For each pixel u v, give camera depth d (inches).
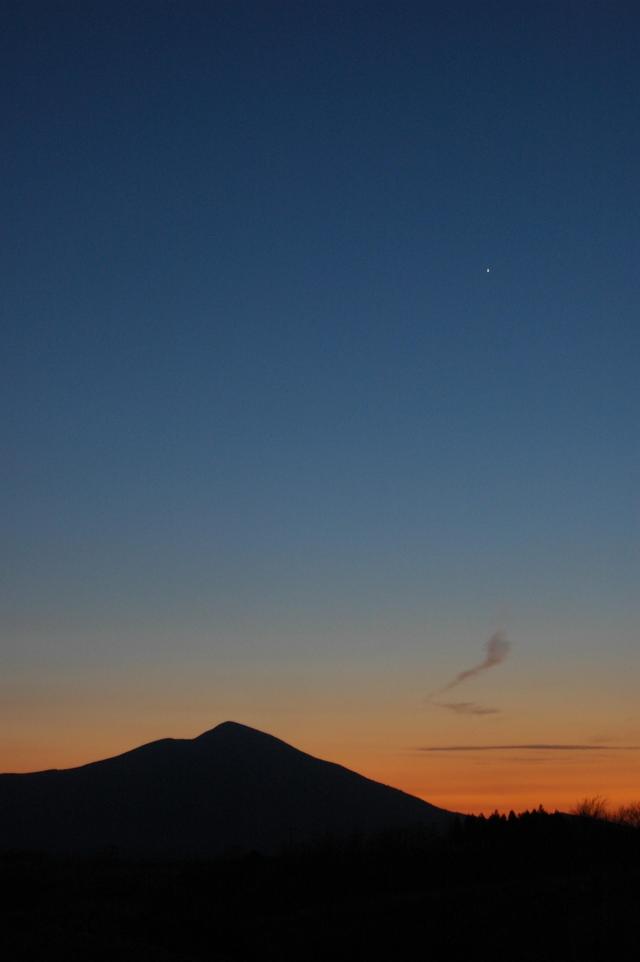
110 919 1593.3
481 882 1715.1
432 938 1296.8
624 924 1288.1
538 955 1217.4
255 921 1476.4
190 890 1801.2
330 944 1322.6
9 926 1557.6
